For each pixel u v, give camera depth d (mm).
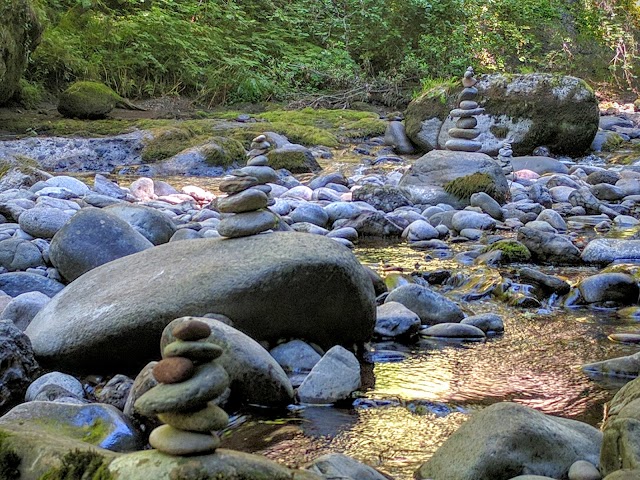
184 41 16047
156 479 1984
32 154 10680
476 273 5055
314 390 3180
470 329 4059
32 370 3332
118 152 10961
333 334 3699
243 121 13594
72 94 12719
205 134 11969
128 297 3545
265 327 3547
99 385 3410
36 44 13031
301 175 10344
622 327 4211
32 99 13594
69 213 5797
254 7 18578
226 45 17250
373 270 5016
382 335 4016
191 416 2035
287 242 3650
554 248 5656
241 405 3100
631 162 11391
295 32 18672
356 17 18188
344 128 13438
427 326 4230
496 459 2416
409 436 2846
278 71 16609
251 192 3756
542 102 11852
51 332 3557
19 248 5027
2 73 11938
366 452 2715
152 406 2016
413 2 17266
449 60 17156
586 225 7234
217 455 2039
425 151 12453
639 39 19766
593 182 9383
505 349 3869
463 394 3262
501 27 17953
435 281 5152
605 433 2404
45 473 2152
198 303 3473
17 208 6594
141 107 14312
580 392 3270
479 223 7008
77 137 11484
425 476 2502
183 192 8586
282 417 3016
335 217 7262
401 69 16734
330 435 2855
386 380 3432
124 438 2652
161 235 5598
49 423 2670
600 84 18312
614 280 4672
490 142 12031
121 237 4605
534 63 18312
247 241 3723
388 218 7113
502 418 2520
